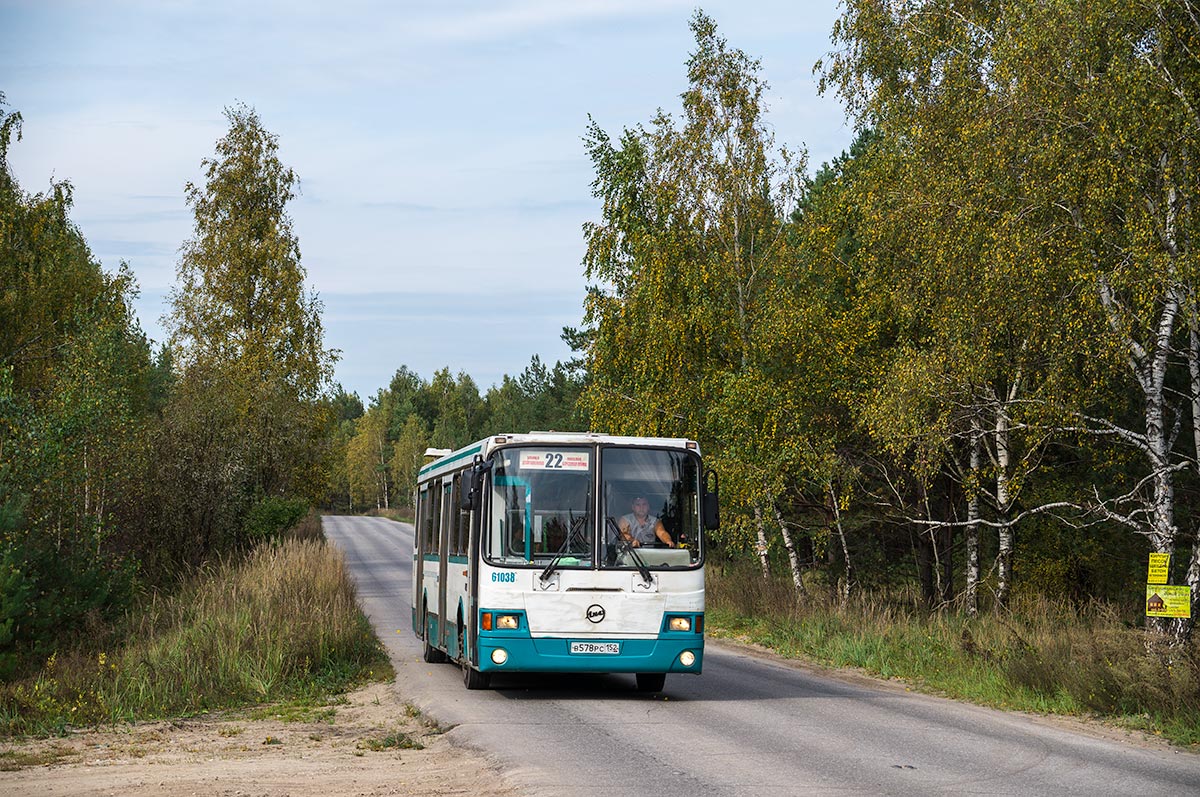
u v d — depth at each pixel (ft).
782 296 91.45
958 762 34.94
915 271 75.00
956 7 77.05
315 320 173.88
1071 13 62.18
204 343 166.30
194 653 54.90
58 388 94.53
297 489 168.45
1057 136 62.44
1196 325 61.00
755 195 101.09
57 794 30.07
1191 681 46.85
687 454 50.65
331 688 53.78
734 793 29.45
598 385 108.17
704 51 103.50
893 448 73.87
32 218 139.74
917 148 73.61
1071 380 68.95
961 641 63.62
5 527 70.18
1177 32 62.34
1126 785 31.78
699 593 49.42
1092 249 64.54
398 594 120.47
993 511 92.58
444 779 32.01
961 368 69.36
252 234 174.60
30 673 61.41
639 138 103.19
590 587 48.70
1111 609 74.84
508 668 48.26
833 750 36.70
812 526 100.12
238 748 38.17
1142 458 83.76
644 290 100.53
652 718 43.91
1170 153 60.59
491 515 49.29
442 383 581.53
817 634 75.66
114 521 96.37
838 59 83.97
